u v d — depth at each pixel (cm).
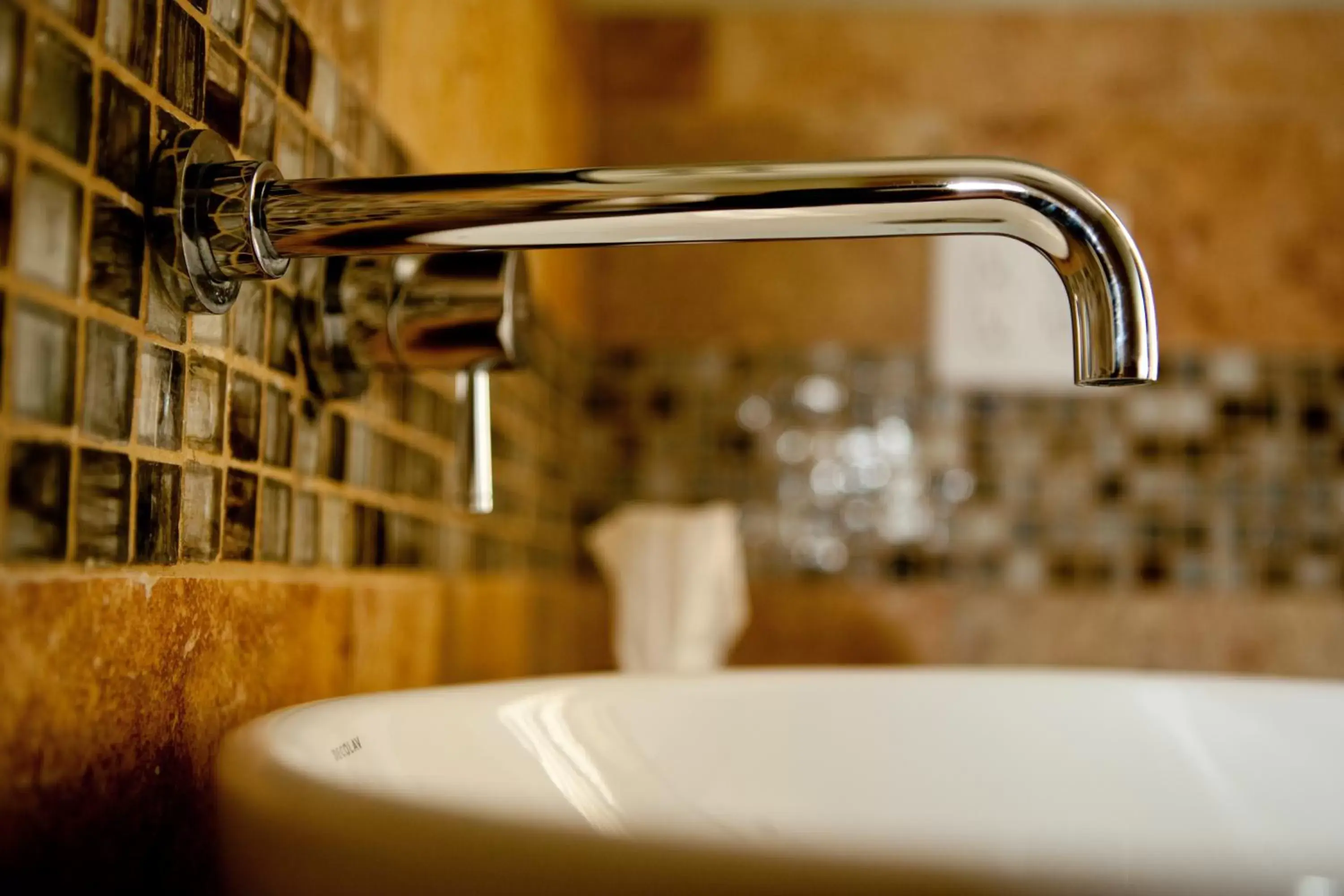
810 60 184
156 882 45
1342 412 175
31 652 37
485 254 61
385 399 76
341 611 68
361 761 40
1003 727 71
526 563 135
